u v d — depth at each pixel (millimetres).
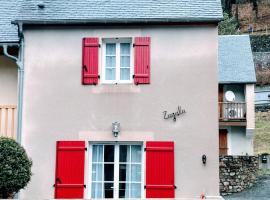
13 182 11844
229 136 25250
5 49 14266
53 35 14242
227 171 22375
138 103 13797
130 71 14172
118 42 14352
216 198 13227
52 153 13750
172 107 13727
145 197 13383
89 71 13984
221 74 24828
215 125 13602
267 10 59688
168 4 14477
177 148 13578
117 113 13797
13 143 12180
